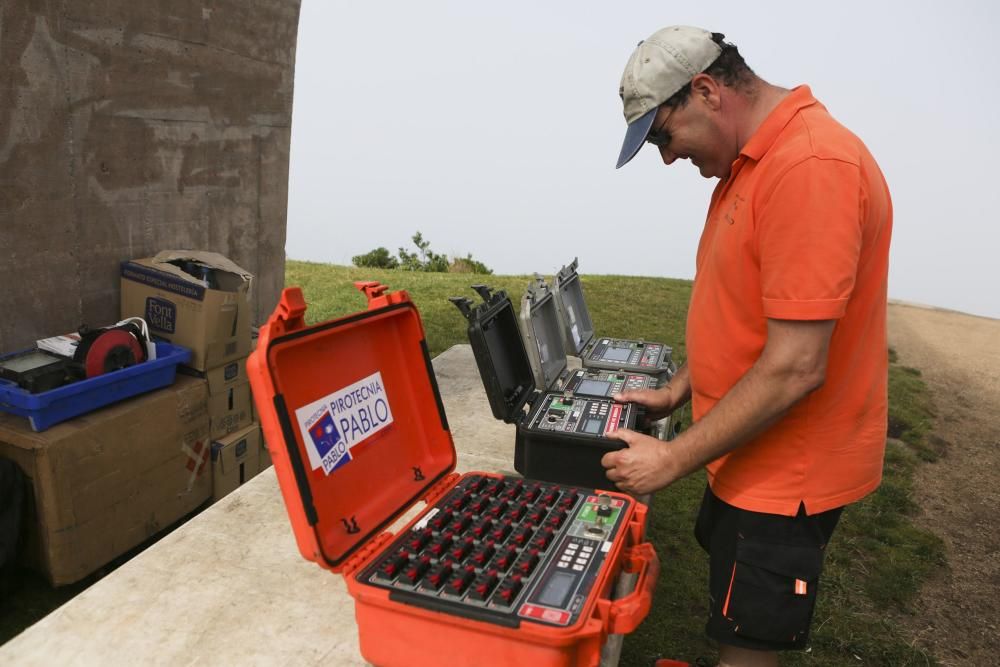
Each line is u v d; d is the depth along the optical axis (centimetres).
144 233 416
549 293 361
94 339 325
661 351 434
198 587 233
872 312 174
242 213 495
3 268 343
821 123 163
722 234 177
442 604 139
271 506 291
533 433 247
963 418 744
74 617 215
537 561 158
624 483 181
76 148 370
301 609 224
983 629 370
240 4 462
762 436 179
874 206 163
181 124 432
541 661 134
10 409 302
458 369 503
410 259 1543
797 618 180
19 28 334
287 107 521
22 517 302
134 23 391
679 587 370
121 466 328
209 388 379
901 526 472
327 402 168
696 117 178
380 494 180
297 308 152
